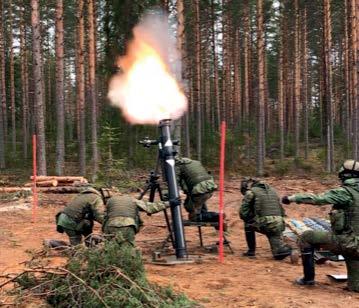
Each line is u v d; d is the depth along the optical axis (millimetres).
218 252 9727
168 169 8922
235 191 19031
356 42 28203
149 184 9133
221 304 6234
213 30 41000
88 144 32969
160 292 5926
